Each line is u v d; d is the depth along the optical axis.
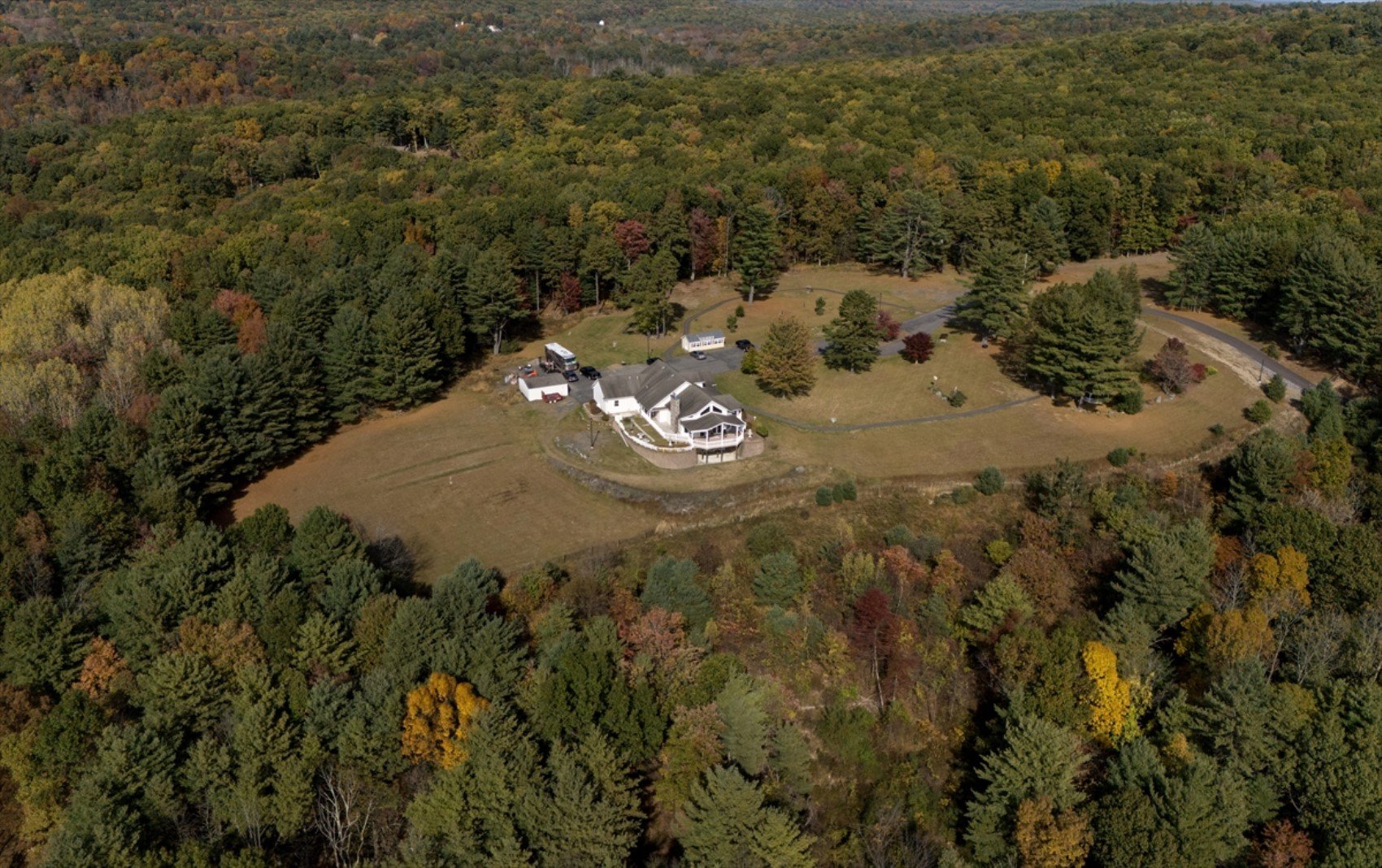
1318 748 49.62
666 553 74.06
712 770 51.44
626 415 95.56
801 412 95.31
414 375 97.12
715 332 112.31
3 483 68.31
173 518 70.88
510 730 50.56
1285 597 63.28
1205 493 80.25
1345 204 124.12
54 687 54.19
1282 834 47.41
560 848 46.06
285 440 88.19
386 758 50.91
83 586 63.72
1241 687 52.59
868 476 83.06
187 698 52.19
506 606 63.38
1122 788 49.19
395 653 54.84
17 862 49.56
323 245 119.62
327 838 48.75
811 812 54.06
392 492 83.19
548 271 121.94
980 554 73.81
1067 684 55.53
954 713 60.91
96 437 75.12
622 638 58.81
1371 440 83.12
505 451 89.38
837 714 60.16
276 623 56.09
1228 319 113.50
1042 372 94.19
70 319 95.50
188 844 44.12
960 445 87.88
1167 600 62.59
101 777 46.66
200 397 82.62
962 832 54.00
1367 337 92.00
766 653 63.00
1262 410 88.69
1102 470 83.56
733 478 82.81
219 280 111.50
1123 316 95.19
